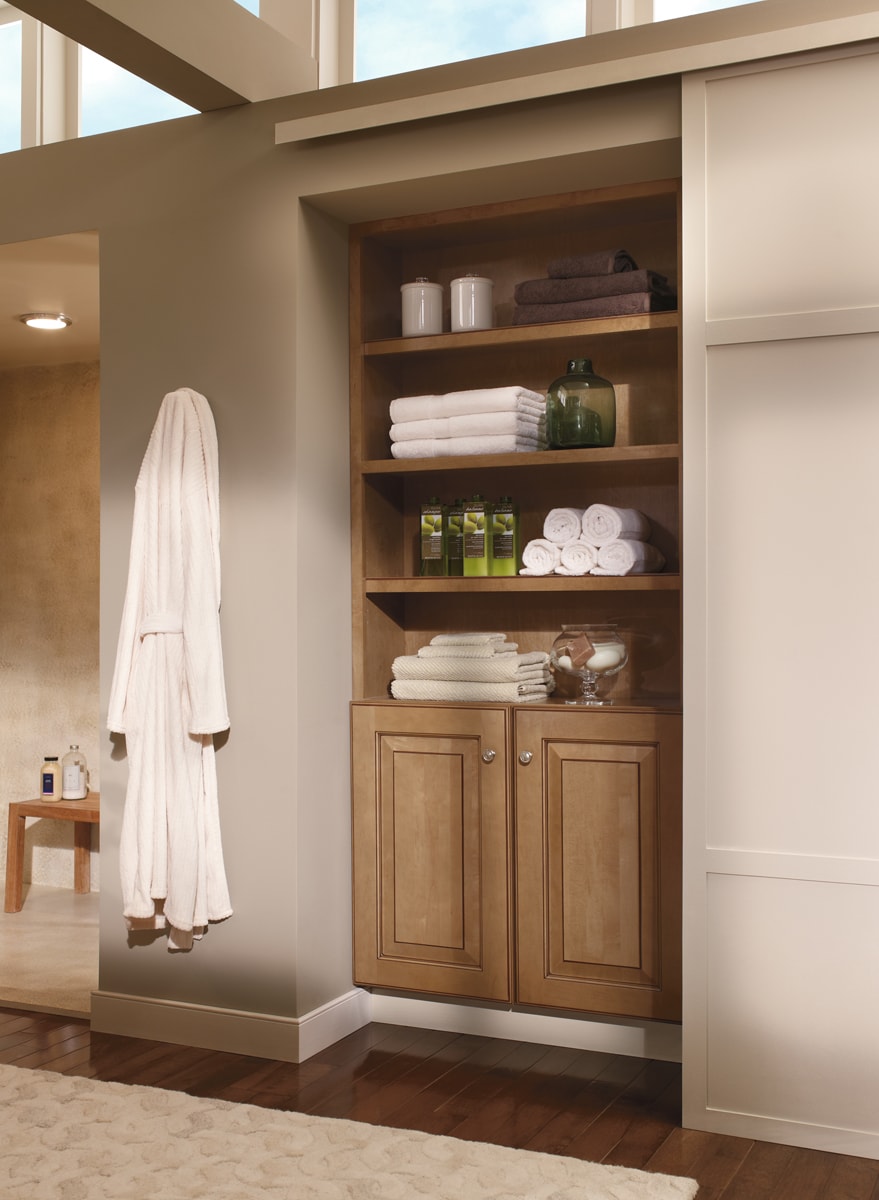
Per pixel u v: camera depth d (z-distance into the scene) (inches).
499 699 126.0
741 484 104.3
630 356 133.5
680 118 108.0
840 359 101.3
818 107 101.7
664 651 131.8
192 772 124.9
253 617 124.7
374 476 136.6
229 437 126.3
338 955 129.9
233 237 126.6
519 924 124.0
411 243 139.8
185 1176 95.5
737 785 104.4
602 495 135.3
